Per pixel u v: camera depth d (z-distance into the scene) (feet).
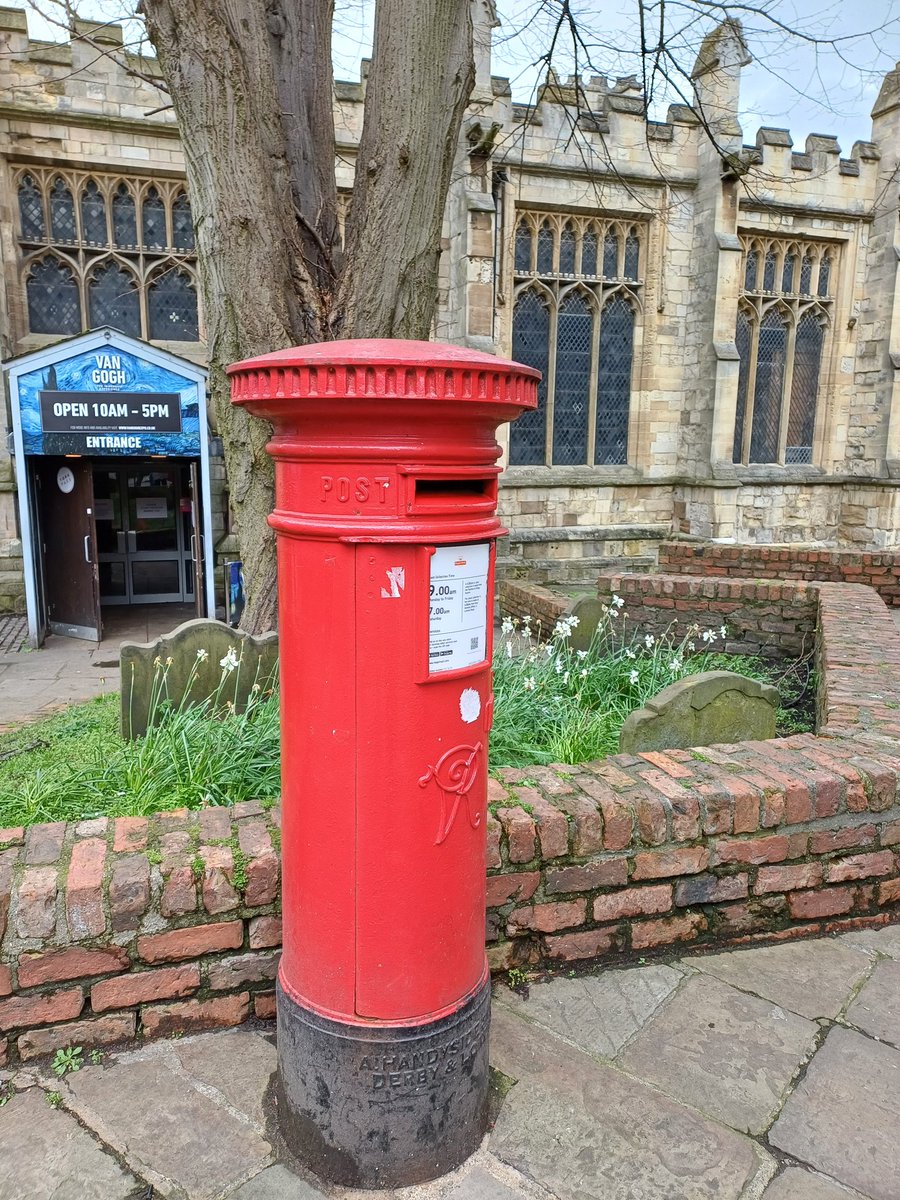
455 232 41.93
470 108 40.19
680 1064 7.60
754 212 49.39
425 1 13.47
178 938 7.63
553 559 48.08
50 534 31.63
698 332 48.65
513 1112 7.06
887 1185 6.35
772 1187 6.33
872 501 52.80
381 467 5.51
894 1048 7.84
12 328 37.19
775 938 9.62
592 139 44.73
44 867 7.65
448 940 6.44
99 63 35.73
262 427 15.51
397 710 5.90
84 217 38.04
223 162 13.97
